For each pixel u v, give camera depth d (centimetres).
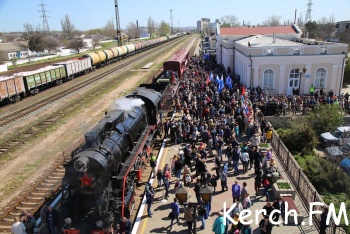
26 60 7656
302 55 3044
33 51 8706
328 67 3078
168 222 1235
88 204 1137
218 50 5128
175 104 2697
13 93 3281
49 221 1115
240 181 1553
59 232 1139
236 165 1625
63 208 1151
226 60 4381
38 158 1889
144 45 9044
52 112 2886
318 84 3144
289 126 2552
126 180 1277
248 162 1673
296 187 1491
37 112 2892
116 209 1197
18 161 1855
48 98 3419
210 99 2502
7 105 3253
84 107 3058
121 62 6762
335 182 1684
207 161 1781
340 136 2288
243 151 1653
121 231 1100
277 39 3941
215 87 2909
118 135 1351
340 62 3048
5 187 1553
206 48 8275
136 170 1448
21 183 1586
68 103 3212
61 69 4300
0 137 2261
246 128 2112
